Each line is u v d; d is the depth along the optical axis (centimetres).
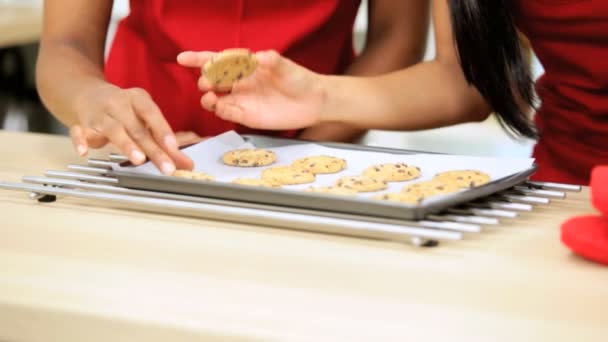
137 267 135
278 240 144
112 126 163
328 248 141
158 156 160
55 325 127
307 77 179
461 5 174
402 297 129
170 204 148
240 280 132
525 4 180
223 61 164
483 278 134
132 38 207
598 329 123
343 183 157
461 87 196
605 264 137
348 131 200
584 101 182
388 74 195
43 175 168
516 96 187
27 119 383
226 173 167
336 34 204
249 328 122
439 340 120
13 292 129
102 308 126
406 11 209
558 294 130
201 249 140
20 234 144
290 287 131
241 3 197
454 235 138
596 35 175
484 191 150
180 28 200
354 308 126
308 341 120
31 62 382
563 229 141
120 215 151
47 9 205
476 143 358
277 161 171
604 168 142
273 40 199
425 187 154
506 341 120
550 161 191
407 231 140
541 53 185
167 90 205
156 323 124
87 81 184
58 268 134
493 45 176
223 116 176
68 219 149
